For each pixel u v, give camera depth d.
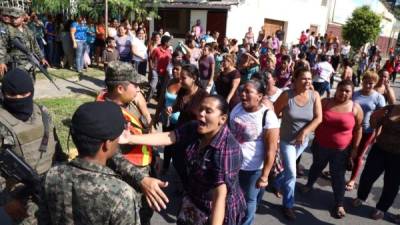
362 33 24.27
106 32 11.20
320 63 10.11
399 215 4.59
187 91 4.15
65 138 5.59
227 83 6.25
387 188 4.43
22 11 5.09
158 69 8.55
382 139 4.37
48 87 9.20
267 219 4.34
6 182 2.25
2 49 4.88
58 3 13.71
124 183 1.63
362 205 4.89
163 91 4.79
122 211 1.56
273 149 3.37
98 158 1.65
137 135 2.57
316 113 4.07
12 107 2.36
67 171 1.61
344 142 4.33
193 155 2.47
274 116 3.39
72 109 7.31
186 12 19.50
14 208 2.29
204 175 2.37
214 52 9.62
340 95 4.26
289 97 4.12
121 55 9.50
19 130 2.36
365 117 4.98
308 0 23.23
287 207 4.34
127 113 2.68
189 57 9.08
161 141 2.61
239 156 2.38
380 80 5.43
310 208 4.71
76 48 11.16
